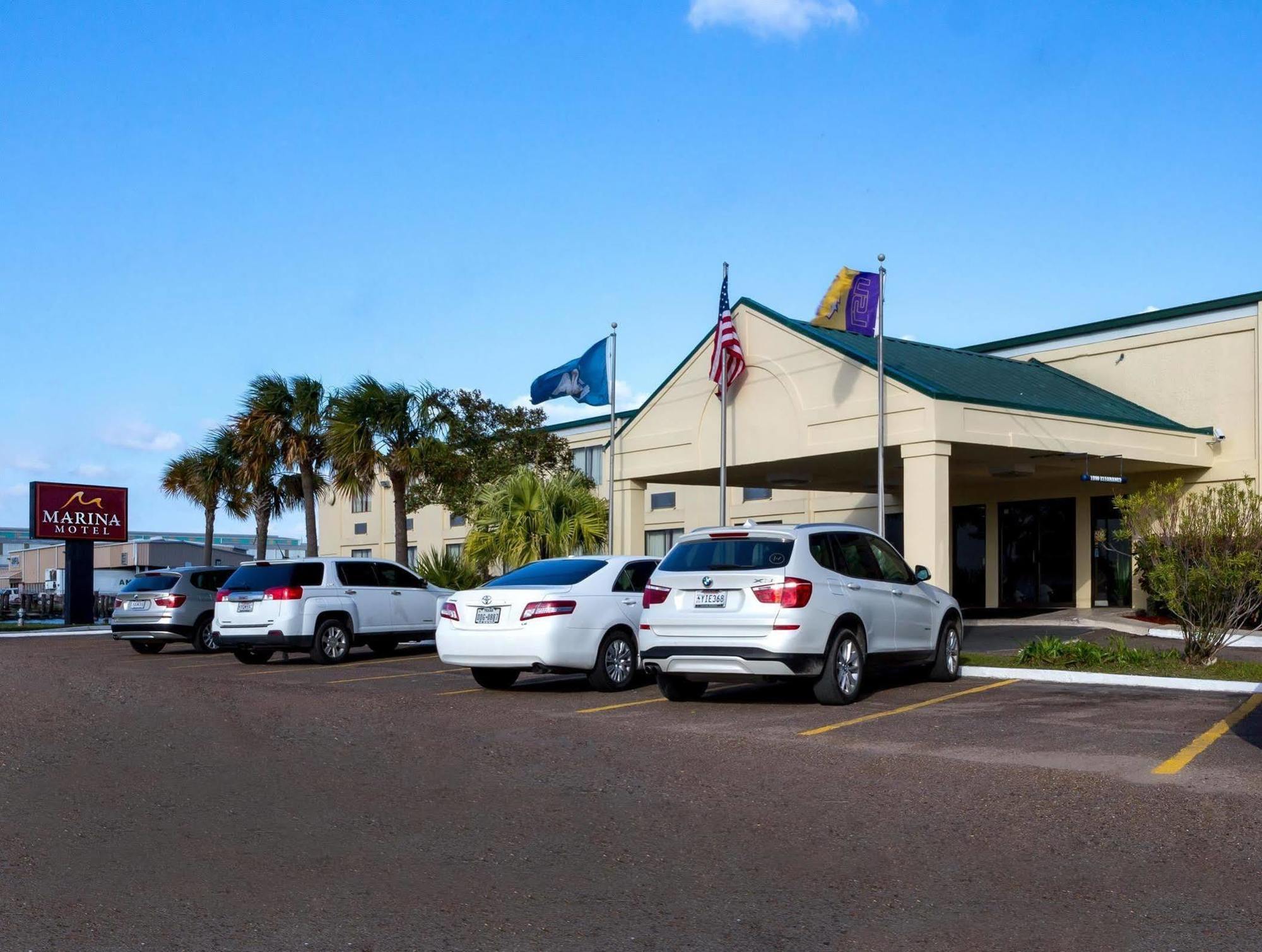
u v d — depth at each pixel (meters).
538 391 25.75
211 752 9.54
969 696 12.62
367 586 19.56
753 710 11.95
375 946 4.88
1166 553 14.91
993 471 23.48
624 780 8.29
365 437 30.05
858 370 20.27
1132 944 4.82
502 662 13.61
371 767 8.84
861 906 5.38
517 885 5.75
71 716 11.79
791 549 11.94
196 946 4.89
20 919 5.25
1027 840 6.52
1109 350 26.19
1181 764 8.52
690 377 24.12
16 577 74.56
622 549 25.48
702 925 5.13
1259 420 23.50
